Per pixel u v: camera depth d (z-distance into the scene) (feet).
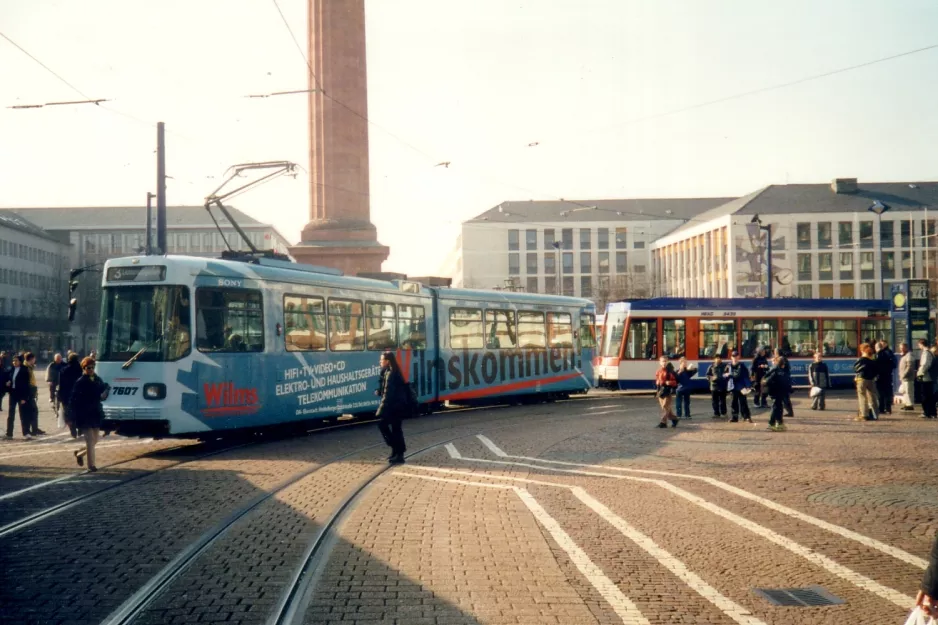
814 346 108.17
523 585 21.90
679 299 104.37
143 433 49.42
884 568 23.94
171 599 20.63
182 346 50.06
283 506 33.09
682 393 74.13
